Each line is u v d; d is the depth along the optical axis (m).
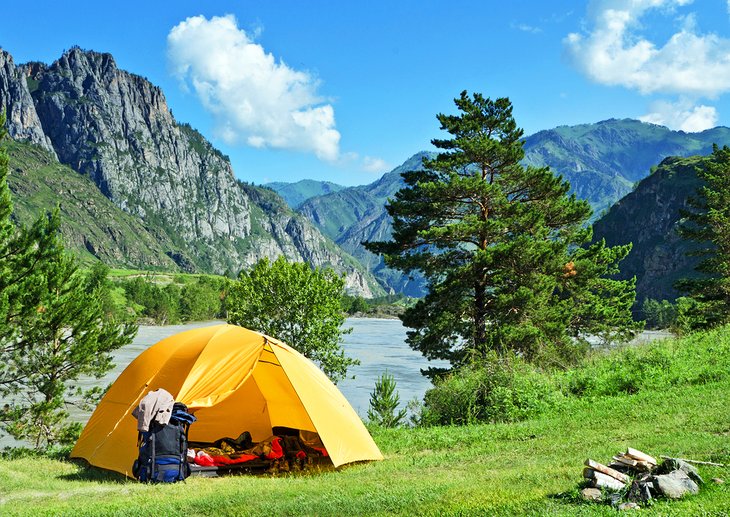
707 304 43.12
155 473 10.95
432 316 32.16
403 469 11.05
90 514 8.20
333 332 37.34
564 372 21.03
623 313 43.62
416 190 32.69
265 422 14.77
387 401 22.88
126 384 12.85
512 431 13.57
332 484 10.04
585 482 7.80
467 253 32.12
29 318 22.91
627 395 17.03
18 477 11.20
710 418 11.89
